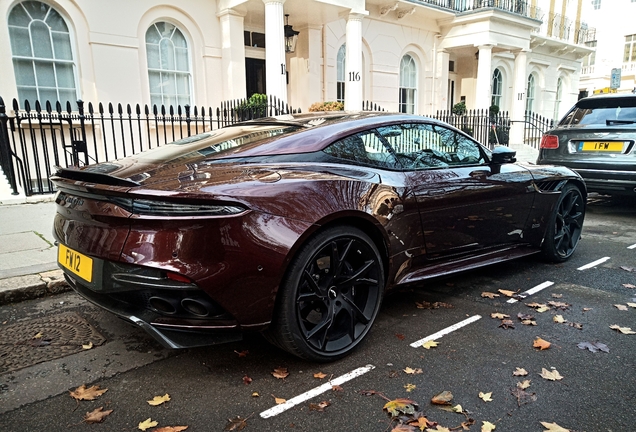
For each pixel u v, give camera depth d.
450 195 3.38
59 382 2.50
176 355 2.79
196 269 2.20
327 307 2.64
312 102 12.80
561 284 4.00
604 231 5.95
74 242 2.54
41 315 3.36
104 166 2.84
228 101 10.66
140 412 2.23
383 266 3.05
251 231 2.31
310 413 2.21
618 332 3.06
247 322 2.36
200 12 10.59
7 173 6.93
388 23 14.49
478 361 2.69
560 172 4.46
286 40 11.70
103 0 9.24
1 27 8.27
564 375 2.52
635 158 6.02
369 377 2.52
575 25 24.02
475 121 14.40
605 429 2.07
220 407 2.26
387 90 14.90
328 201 2.59
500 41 15.59
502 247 4.00
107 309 2.46
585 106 6.73
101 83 9.44
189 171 2.51
